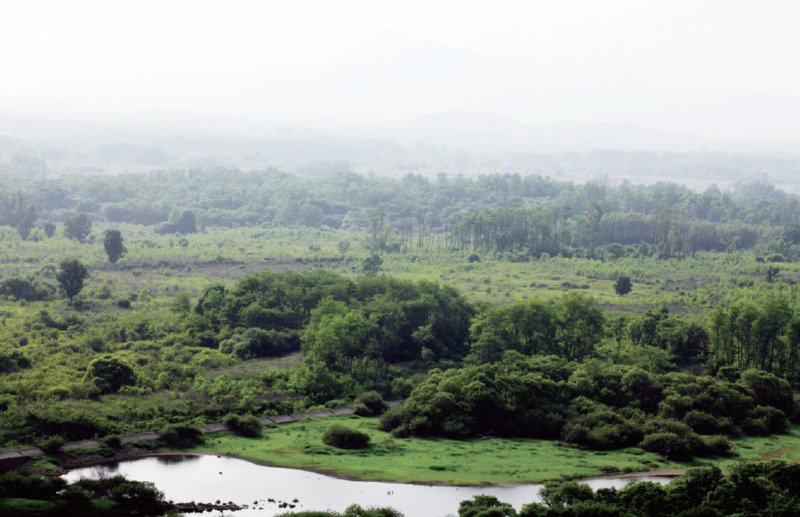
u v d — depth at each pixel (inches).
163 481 4092.0
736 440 5078.7
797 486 3735.2
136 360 6240.2
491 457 4660.4
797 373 6402.6
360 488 4101.9
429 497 4003.4
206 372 6053.2
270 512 3757.4
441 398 5187.0
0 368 5753.0
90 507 3619.6
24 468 4033.0
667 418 5221.5
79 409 4884.4
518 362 5792.3
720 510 3538.4
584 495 3732.8
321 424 5221.5
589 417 5128.0
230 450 4594.0
